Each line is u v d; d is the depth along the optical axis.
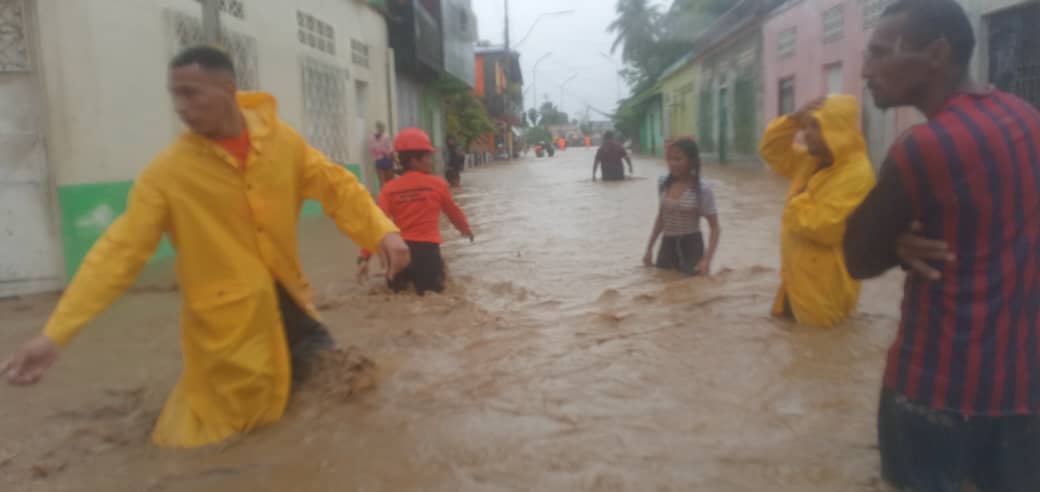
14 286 7.59
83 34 7.82
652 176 23.05
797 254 4.84
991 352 2.32
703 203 6.78
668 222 7.02
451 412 3.57
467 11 29.69
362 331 5.04
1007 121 2.29
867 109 16.92
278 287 3.73
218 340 3.36
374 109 17.80
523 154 67.00
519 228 11.01
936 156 2.26
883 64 2.46
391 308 5.74
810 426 3.32
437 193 6.64
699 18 39.34
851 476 2.85
